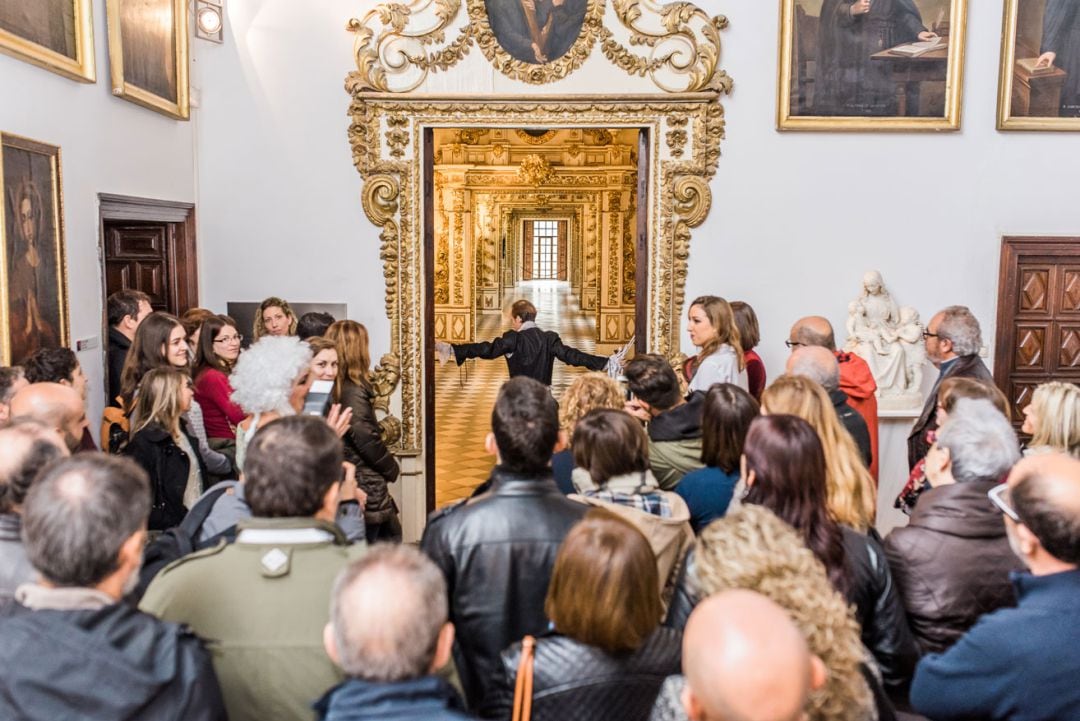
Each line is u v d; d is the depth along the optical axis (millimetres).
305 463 2623
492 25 7859
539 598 3029
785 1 7762
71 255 5914
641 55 7883
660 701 2088
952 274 8094
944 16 7805
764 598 1760
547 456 3146
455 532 3080
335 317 8211
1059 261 8133
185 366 5629
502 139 22641
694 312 6180
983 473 3186
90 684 2012
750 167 8023
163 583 2582
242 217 8148
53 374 4605
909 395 7801
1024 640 2451
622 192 22938
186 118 7633
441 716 1940
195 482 4949
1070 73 7852
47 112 5531
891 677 2949
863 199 8039
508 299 38562
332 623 2102
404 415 8281
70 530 2139
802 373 4957
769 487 2977
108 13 6273
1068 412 4117
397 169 8000
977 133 7973
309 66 7996
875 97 7910
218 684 2234
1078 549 2473
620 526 2473
